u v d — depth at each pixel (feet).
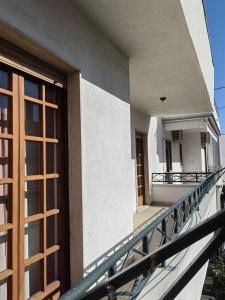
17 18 6.66
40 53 7.79
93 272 4.88
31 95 8.12
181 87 18.83
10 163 7.11
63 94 9.38
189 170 45.44
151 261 2.43
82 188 8.98
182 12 9.84
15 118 7.27
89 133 9.65
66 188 9.18
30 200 7.97
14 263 6.89
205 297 24.23
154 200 28.30
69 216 9.07
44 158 8.30
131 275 2.53
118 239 11.34
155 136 30.94
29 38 7.05
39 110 8.41
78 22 9.38
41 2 7.55
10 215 6.99
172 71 15.70
